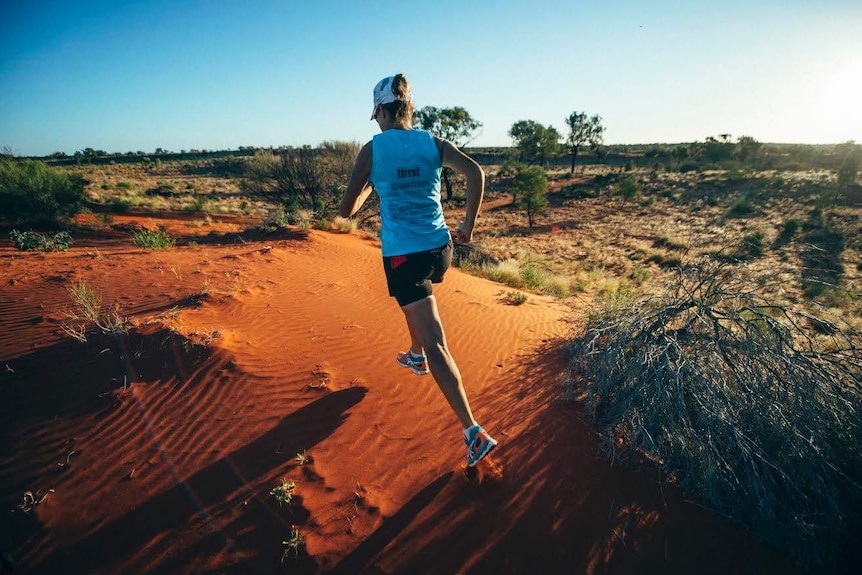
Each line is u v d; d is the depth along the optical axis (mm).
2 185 15922
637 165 89500
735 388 2611
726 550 2148
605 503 2361
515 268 13789
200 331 3879
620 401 2904
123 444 2730
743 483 2332
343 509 2309
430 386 3393
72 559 2076
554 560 2078
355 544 2131
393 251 2316
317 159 25234
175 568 2031
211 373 3373
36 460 2613
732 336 2785
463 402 2291
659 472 2545
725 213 38250
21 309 4520
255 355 3676
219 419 2953
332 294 5727
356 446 2750
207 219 20484
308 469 2561
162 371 3375
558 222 40469
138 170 74875
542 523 2248
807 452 2279
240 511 2295
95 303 4496
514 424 2984
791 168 59844
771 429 2422
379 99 2342
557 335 4758
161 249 9664
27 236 9305
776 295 3266
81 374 3318
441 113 50156
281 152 26344
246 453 2674
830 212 34188
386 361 3771
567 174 74438
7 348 3668
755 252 20641
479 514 2287
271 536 2164
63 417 2922
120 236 15023
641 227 35719
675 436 2557
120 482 2471
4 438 2750
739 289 3131
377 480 2502
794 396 2441
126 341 3678
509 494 2406
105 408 3000
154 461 2615
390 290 2408
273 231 13547
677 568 2061
